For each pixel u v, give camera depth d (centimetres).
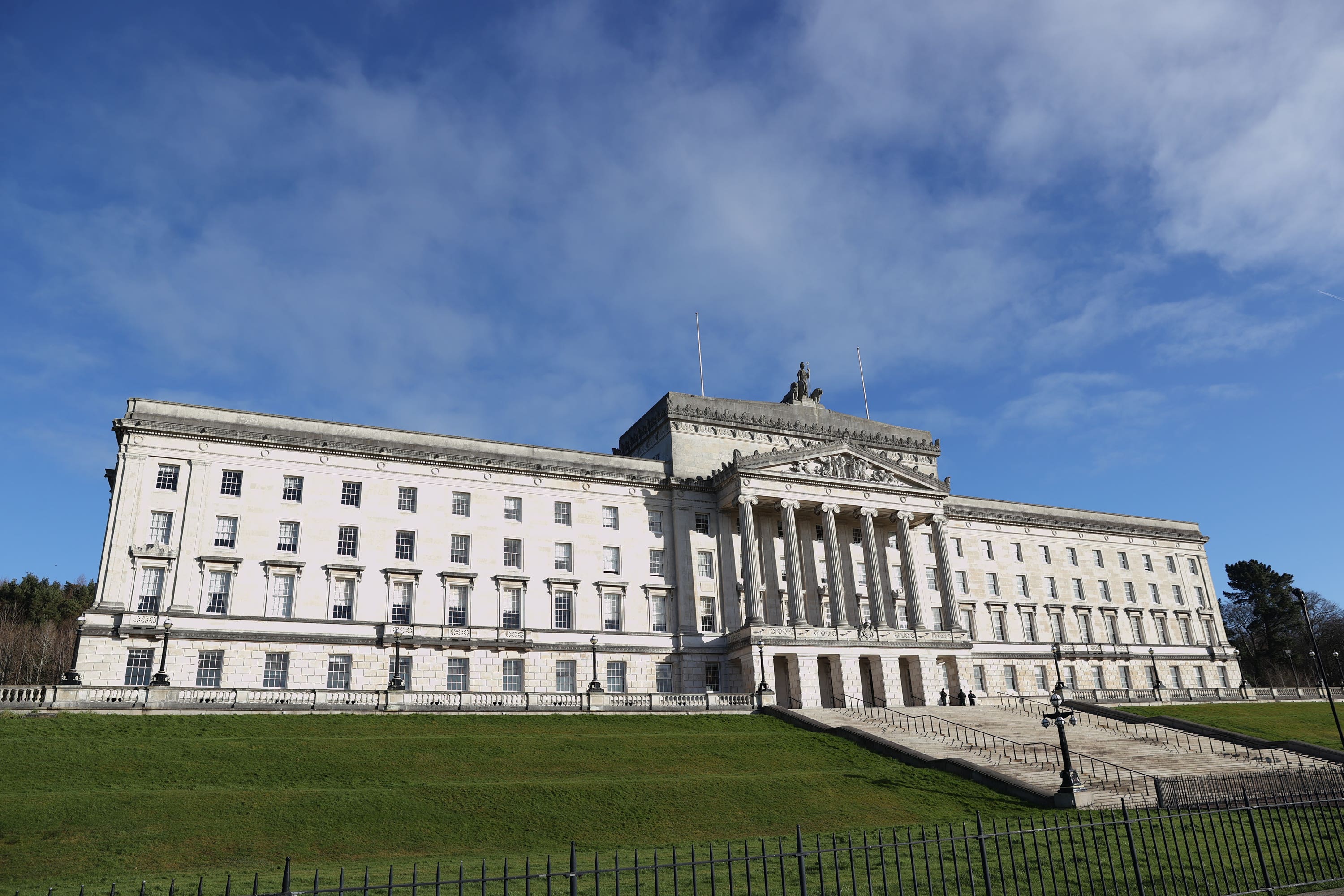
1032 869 3206
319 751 5100
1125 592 12100
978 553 11262
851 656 8919
